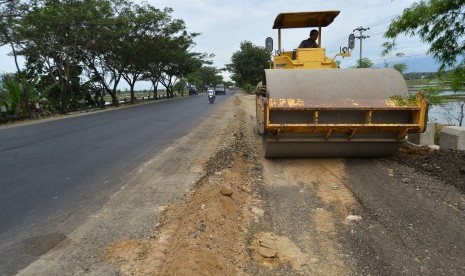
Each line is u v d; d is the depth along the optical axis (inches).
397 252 150.6
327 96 260.1
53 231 176.4
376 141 269.4
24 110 893.8
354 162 282.7
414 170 254.4
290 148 279.3
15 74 1014.4
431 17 385.7
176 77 2343.8
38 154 357.4
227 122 601.9
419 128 255.8
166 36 1453.0
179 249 146.6
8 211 204.1
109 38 1133.7
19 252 156.3
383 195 211.6
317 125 253.4
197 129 524.4
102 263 146.2
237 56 2194.9
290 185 236.1
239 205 201.5
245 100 1336.1
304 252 154.6
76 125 626.2
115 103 1359.5
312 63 339.9
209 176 248.1
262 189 229.8
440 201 199.3
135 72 1525.6
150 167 294.7
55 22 941.2
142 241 163.6
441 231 166.2
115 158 331.0
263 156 305.0
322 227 176.1
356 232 169.2
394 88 265.7
